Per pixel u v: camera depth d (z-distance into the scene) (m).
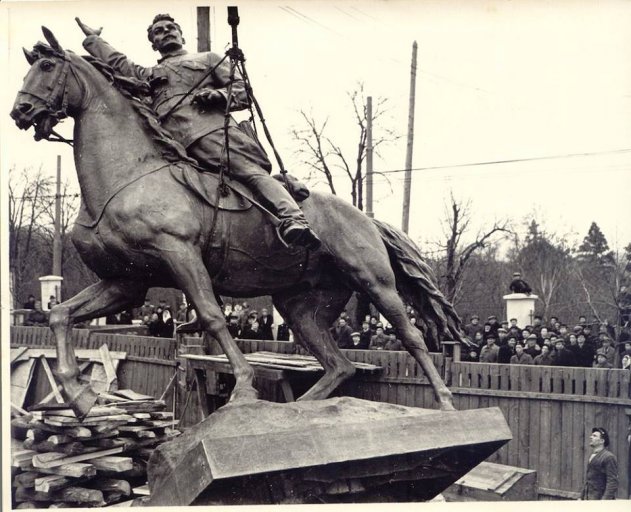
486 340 11.37
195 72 5.56
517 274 14.69
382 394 8.19
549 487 7.37
